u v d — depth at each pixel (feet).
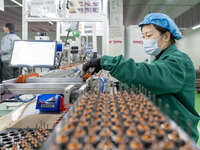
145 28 4.20
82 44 11.75
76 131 1.35
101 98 2.41
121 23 17.84
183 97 3.79
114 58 3.52
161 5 24.09
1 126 4.00
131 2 22.84
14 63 5.33
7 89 3.80
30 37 42.50
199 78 19.57
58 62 8.61
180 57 3.67
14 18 30.27
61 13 8.02
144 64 3.31
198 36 25.91
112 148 1.24
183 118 3.61
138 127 1.50
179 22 29.76
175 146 1.23
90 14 8.25
